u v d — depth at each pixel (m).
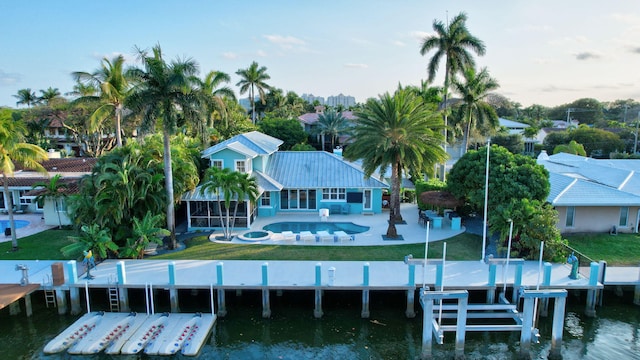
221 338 18.36
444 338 18.41
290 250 25.41
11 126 24.53
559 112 132.88
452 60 42.06
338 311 20.48
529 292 16.52
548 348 17.80
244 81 70.62
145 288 19.83
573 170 38.59
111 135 63.09
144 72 24.17
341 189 34.81
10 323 19.50
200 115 24.81
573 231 29.12
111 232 24.36
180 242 27.31
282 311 20.52
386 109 27.64
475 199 27.20
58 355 16.95
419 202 36.09
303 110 107.38
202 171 35.03
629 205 28.17
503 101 38.81
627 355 17.20
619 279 21.28
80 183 24.69
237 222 30.47
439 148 28.25
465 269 22.12
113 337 17.92
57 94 80.88
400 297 21.34
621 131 76.62
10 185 34.84
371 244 26.67
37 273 22.05
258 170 34.91
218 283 19.84
